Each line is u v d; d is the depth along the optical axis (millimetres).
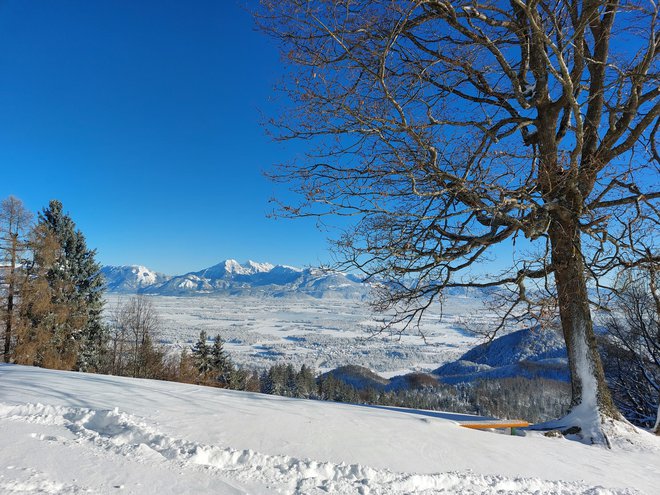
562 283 8344
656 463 6148
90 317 30641
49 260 21594
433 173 7379
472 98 9039
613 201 8344
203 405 5211
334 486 3471
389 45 6379
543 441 6383
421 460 4371
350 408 6355
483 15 7836
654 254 8609
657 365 14867
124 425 4086
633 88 7695
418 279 8445
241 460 3709
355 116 6984
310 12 6488
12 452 3270
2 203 20328
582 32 7371
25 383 5625
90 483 2910
